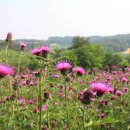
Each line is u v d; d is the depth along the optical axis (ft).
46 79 1.77
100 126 3.10
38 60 1.83
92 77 5.98
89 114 2.53
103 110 3.49
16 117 1.95
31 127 2.24
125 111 3.68
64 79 1.99
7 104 2.30
